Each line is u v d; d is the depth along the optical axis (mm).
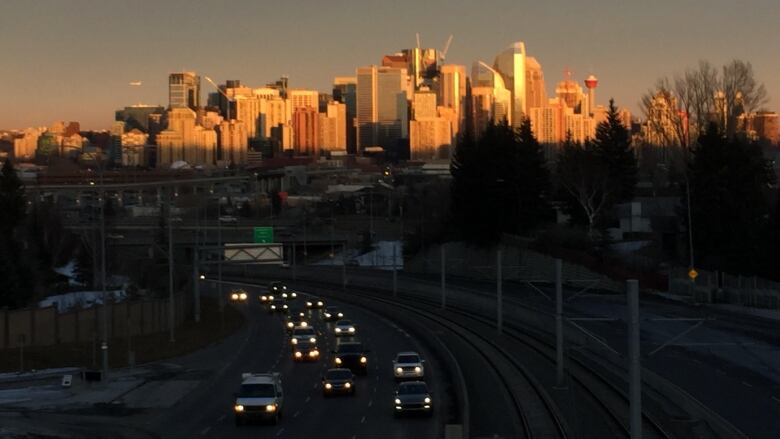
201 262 114438
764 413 52844
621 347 78188
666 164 176750
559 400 58875
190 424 51469
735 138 112562
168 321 103750
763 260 100312
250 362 78938
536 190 146375
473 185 147625
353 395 60812
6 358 72375
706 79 137875
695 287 102125
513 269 131500
